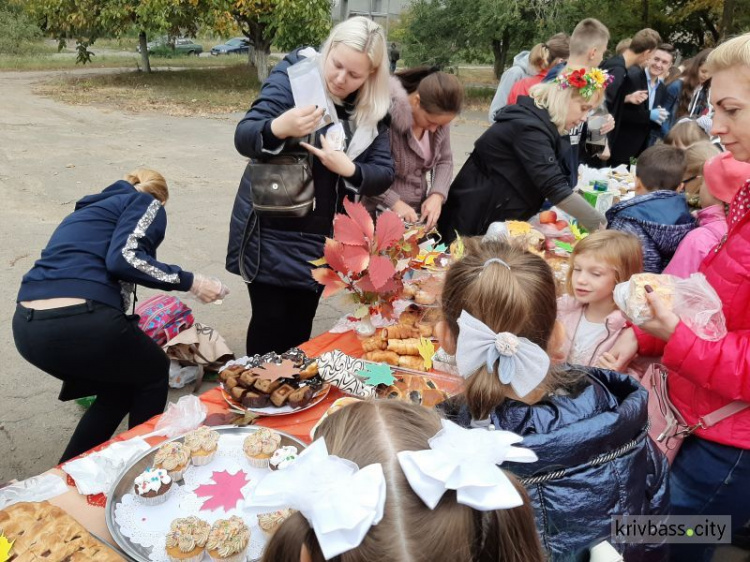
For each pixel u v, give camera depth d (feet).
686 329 5.09
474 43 58.13
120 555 4.01
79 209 7.82
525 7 56.13
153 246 7.64
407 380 6.58
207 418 6.04
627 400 4.13
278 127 7.63
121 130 35.12
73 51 96.37
